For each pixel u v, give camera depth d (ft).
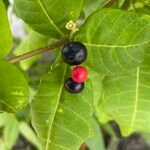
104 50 0.33
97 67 0.34
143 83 0.40
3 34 0.31
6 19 0.31
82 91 0.35
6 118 0.54
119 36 0.33
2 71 0.30
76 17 0.34
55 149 0.35
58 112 0.35
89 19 0.33
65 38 0.34
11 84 0.31
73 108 0.35
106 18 0.33
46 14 0.34
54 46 0.33
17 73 0.31
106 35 0.33
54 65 0.36
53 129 0.35
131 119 0.41
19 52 0.49
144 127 0.41
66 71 0.35
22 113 0.55
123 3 0.38
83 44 0.33
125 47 0.33
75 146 0.35
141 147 0.95
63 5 0.34
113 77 0.40
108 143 0.90
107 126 0.77
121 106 0.41
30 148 0.93
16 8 0.34
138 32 0.32
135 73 0.40
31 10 0.34
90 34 0.33
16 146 0.92
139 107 0.41
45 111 0.35
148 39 0.32
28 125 0.65
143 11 0.38
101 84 0.41
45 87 0.35
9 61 0.32
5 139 0.66
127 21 0.32
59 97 0.35
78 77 0.33
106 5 0.37
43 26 0.34
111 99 0.41
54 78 0.35
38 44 0.47
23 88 0.31
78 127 0.35
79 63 0.32
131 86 0.40
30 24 0.34
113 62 0.33
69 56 0.32
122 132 0.42
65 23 0.34
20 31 0.77
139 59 0.33
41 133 0.35
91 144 0.54
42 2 0.34
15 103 0.32
